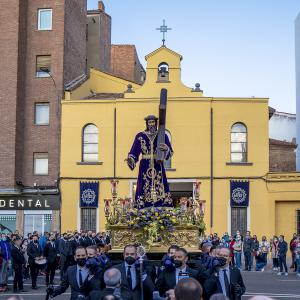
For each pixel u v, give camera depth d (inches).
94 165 1567.4
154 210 651.5
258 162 1537.9
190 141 1550.2
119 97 1686.8
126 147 1562.5
